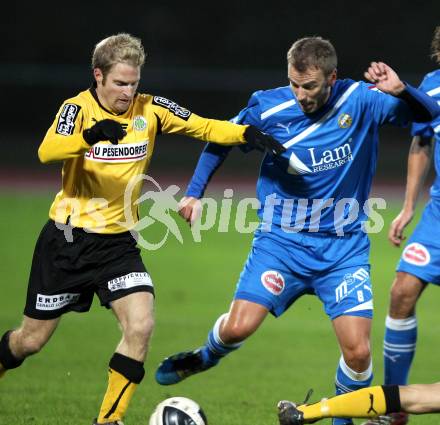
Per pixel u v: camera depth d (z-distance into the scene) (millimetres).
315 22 122062
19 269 47156
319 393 26641
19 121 108688
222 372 29406
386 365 22922
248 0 123812
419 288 22188
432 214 22484
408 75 111000
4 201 72250
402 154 103062
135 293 19531
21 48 121625
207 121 20547
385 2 120000
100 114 19641
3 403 24047
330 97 20797
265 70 121938
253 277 21359
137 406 24297
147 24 124125
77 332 35156
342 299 20844
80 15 123250
